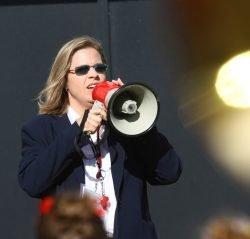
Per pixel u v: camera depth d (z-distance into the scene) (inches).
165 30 725.3
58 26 721.0
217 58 732.0
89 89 490.6
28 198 711.7
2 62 719.1
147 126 466.6
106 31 717.3
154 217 716.0
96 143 472.4
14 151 714.2
